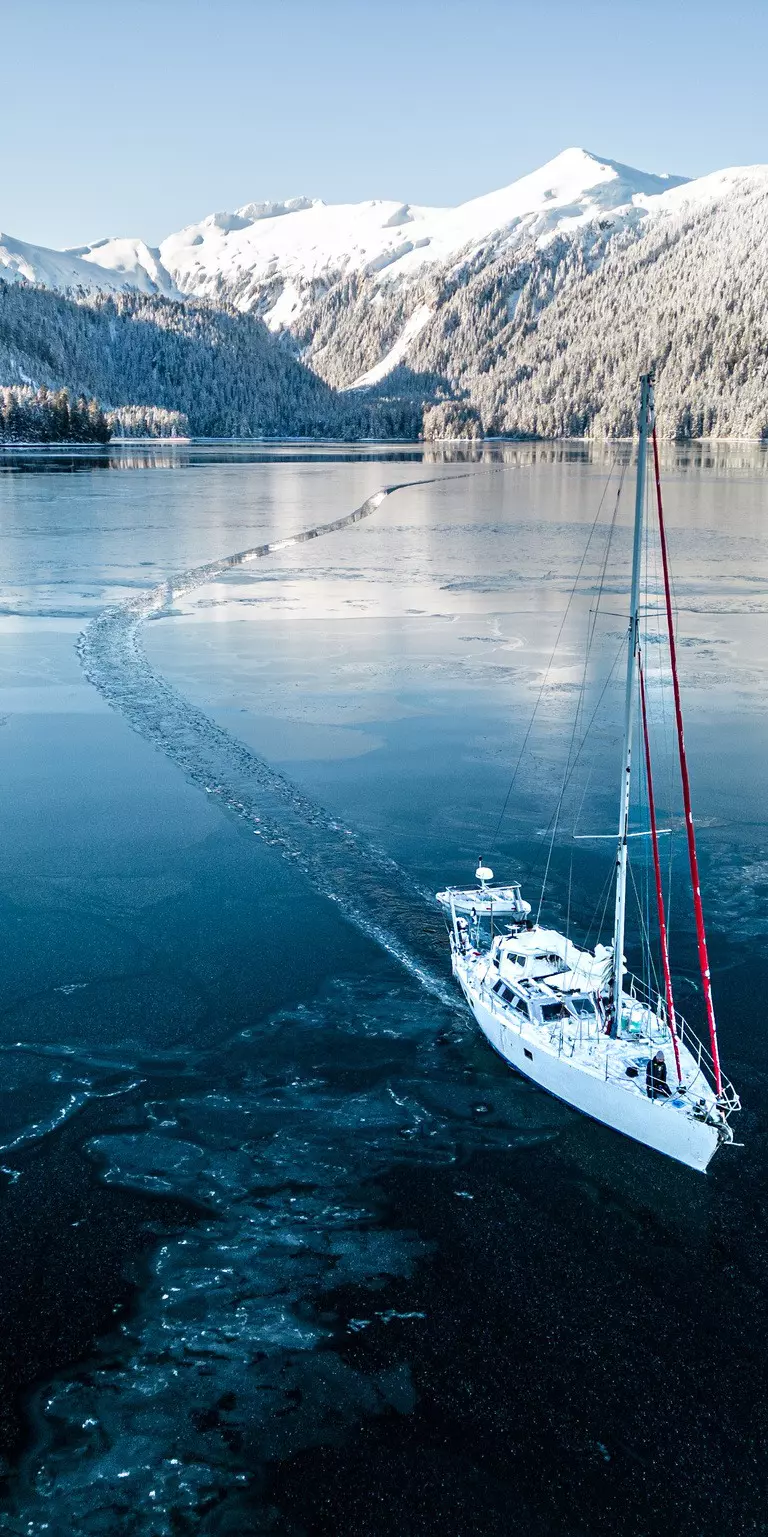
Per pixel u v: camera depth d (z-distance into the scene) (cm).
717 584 9225
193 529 13012
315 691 5872
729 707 5544
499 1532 1639
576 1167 2364
